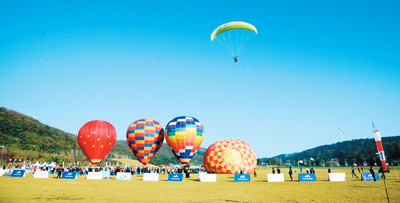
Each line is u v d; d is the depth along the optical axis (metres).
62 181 33.34
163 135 56.59
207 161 53.16
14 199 18.48
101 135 50.62
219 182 34.16
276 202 18.09
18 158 126.06
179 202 18.02
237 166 50.28
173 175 36.44
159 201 18.41
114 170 53.22
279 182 33.59
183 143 51.75
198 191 24.09
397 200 18.25
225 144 53.72
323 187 26.66
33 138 166.00
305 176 34.66
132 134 54.06
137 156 54.75
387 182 30.78
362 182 31.31
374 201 17.98
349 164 195.25
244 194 22.02
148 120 55.72
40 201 17.86
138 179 39.31
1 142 146.00
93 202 17.77
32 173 52.66
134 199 19.20
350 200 18.50
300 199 19.20
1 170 42.31
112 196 20.62
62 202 17.62
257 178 43.00
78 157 165.75
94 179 38.12
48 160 133.50
